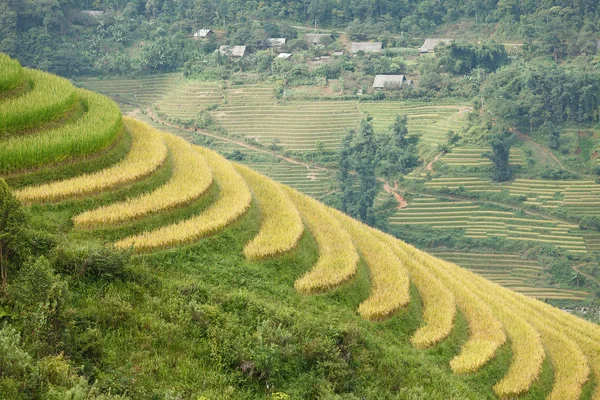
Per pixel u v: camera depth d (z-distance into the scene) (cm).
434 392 2778
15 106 3291
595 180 11219
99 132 3344
